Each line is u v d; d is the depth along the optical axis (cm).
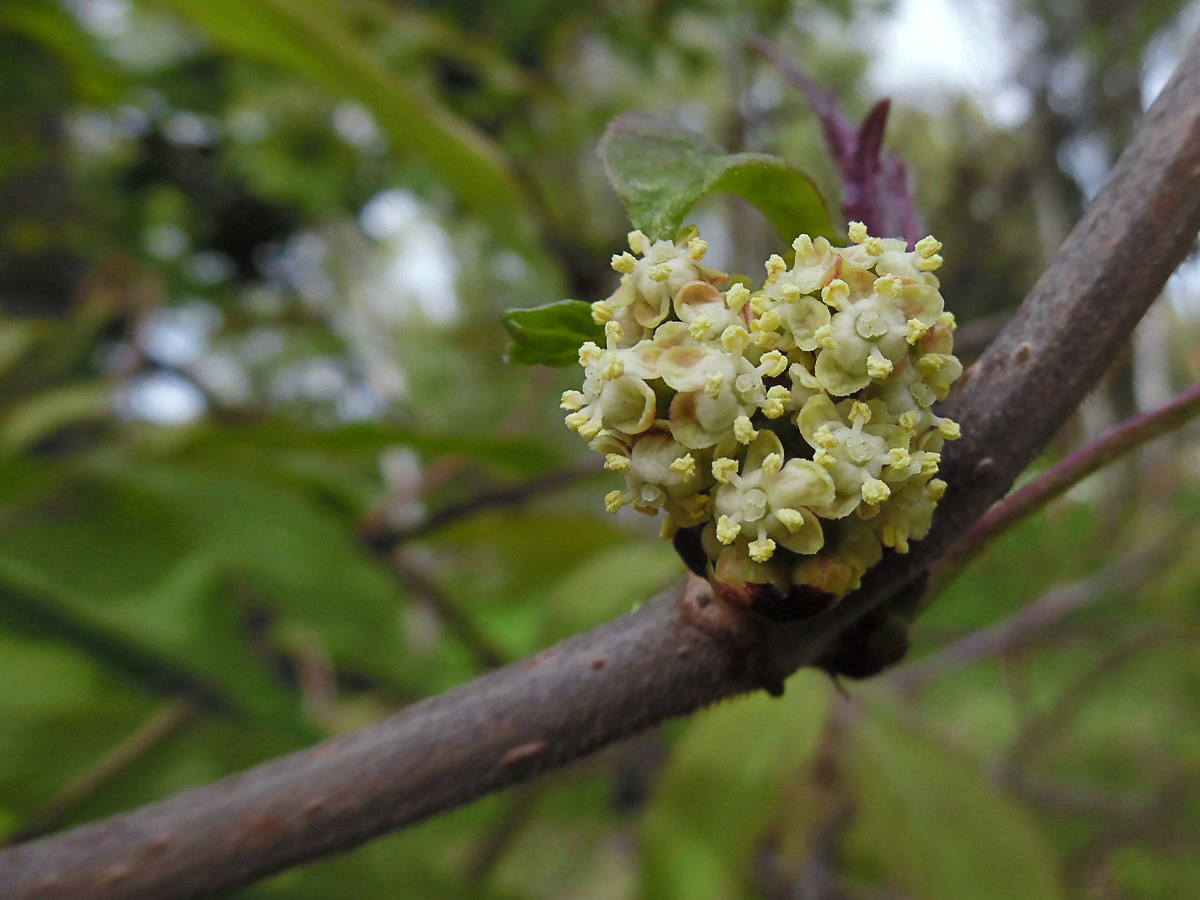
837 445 5
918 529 6
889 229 7
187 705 13
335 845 6
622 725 6
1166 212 6
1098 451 6
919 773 14
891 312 5
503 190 15
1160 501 25
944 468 6
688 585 6
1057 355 6
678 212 6
